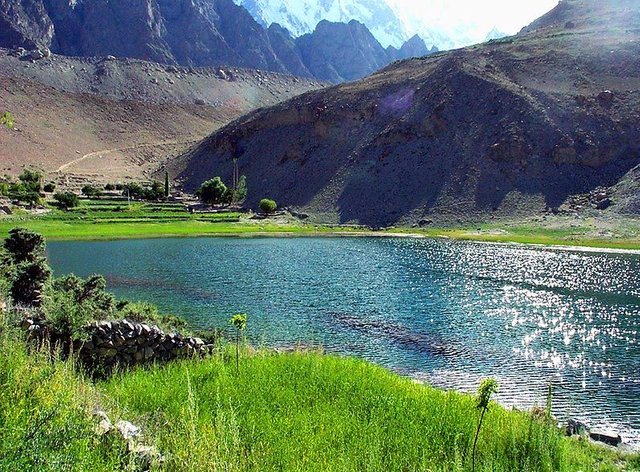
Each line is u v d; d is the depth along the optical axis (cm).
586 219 10069
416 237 9612
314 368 1554
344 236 9750
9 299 1591
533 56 15038
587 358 2716
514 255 6988
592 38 15600
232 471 810
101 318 1658
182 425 945
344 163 14188
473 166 12319
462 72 14762
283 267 5662
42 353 1123
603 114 12469
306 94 17938
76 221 10000
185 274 5078
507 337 3089
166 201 13662
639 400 2147
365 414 1209
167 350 1622
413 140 13762
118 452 750
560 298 4209
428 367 2525
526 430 1187
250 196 14550
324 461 905
